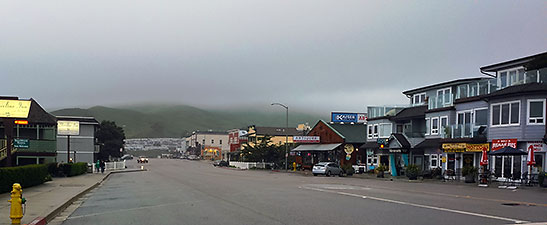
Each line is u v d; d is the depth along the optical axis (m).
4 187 19.56
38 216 12.52
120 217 13.03
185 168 68.06
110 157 86.50
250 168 71.56
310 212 13.32
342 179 36.75
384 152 50.03
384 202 16.02
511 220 11.53
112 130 89.81
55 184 27.66
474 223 11.08
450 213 12.93
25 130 46.06
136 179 37.22
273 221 11.66
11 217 10.86
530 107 30.23
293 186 25.41
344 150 57.50
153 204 16.42
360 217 12.22
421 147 41.94
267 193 20.27
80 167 43.09
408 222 11.30
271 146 73.62
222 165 86.12
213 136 166.88
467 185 29.23
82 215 13.88
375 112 53.19
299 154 71.38
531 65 33.00
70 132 43.66
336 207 14.55
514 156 31.44
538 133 29.78
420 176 38.09
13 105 26.75
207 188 24.08
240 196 18.89
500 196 19.08
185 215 13.13
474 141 34.84
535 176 29.30
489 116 33.47
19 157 42.56
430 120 42.09
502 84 33.16
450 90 43.19
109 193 22.62
